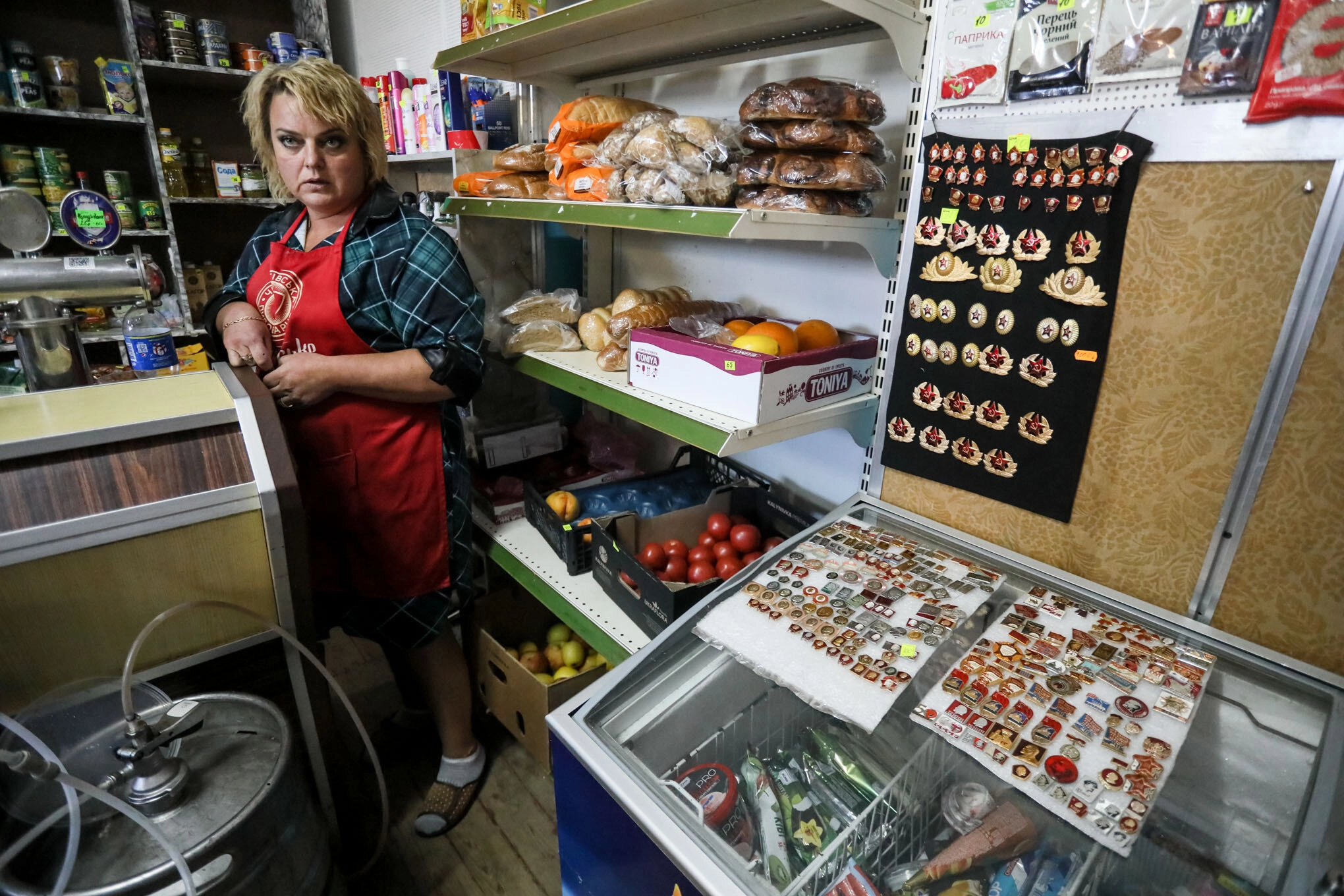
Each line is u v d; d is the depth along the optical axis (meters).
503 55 1.84
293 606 1.17
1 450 0.90
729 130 1.31
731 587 1.11
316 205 1.45
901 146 1.39
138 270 1.30
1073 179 0.99
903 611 1.01
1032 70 1.02
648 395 1.36
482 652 1.89
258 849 0.92
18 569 0.91
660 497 1.77
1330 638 0.88
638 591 1.40
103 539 0.96
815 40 1.43
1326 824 0.70
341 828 1.41
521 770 1.89
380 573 1.55
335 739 1.33
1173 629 0.98
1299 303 0.83
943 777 0.85
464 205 1.82
